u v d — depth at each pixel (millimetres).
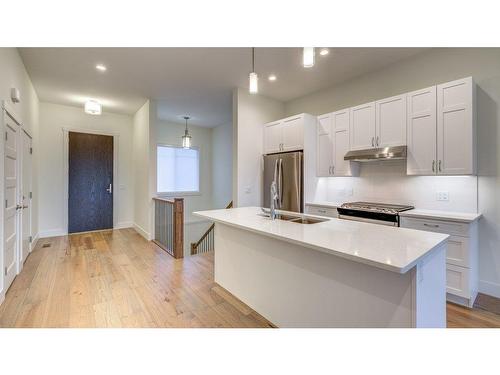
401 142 2943
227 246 2645
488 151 2553
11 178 2830
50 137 4977
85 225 5387
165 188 6613
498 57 2500
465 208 2715
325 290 1669
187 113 5691
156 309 2301
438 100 2656
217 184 7066
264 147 4438
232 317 2172
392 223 2811
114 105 5098
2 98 2441
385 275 1383
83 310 2271
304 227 1939
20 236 3184
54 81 3842
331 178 4043
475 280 2514
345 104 3850
